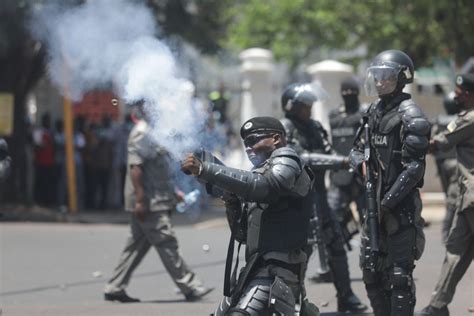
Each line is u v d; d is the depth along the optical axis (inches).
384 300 705.6
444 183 1168.2
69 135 1877.5
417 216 681.0
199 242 1401.3
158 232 926.4
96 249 1370.6
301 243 576.1
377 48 2287.2
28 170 2103.8
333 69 1865.2
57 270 1192.2
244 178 553.6
